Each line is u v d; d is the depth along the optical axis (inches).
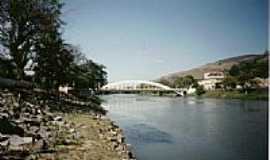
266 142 667.4
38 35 1183.6
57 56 1325.0
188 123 1016.2
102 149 388.2
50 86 1391.5
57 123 537.3
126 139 689.0
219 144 646.5
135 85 4645.7
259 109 1594.5
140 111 1529.3
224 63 7470.5
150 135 759.1
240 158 531.8
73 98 1517.0
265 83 2775.6
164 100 2832.2
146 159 509.4
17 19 1131.3
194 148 609.0
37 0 1160.2
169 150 583.8
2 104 555.8
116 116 1254.3
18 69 1164.5
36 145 342.3
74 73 1889.8
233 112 1423.5
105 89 4315.9
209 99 2878.9
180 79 4739.2
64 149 354.9
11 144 326.3
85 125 593.9
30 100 763.4
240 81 3063.5
